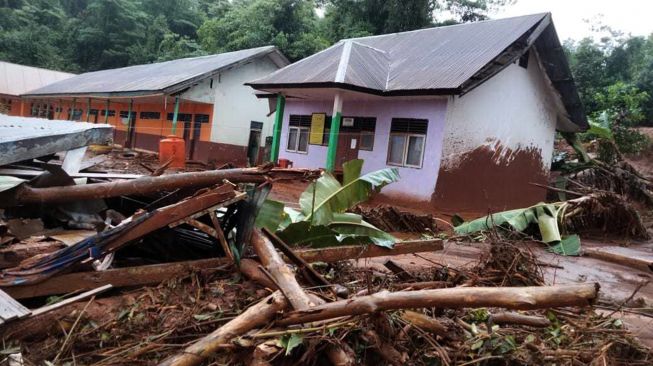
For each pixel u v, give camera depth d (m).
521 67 16.41
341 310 3.38
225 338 3.32
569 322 4.32
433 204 14.39
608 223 14.05
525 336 4.25
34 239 4.91
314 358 3.46
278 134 18.14
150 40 47.88
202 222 4.97
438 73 14.82
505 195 16.59
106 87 27.06
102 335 3.70
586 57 30.17
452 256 8.55
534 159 17.53
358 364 3.49
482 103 15.19
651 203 18.56
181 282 4.50
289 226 5.83
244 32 35.53
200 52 39.16
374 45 20.38
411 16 32.81
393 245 6.36
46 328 3.65
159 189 5.01
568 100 17.39
